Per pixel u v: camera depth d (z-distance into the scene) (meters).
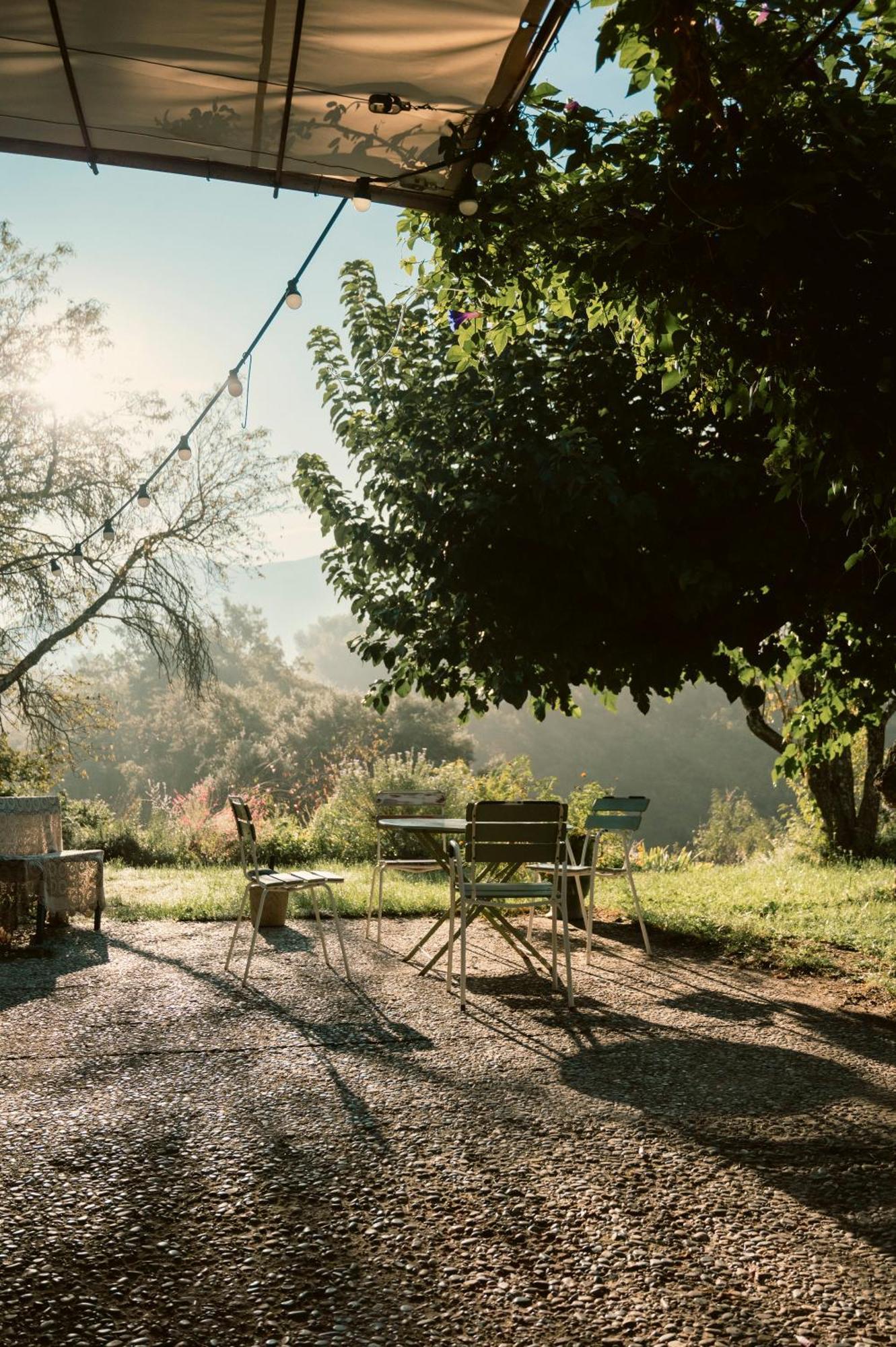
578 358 6.28
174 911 9.21
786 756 8.23
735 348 4.00
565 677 6.16
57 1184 3.28
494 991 6.14
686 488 5.86
